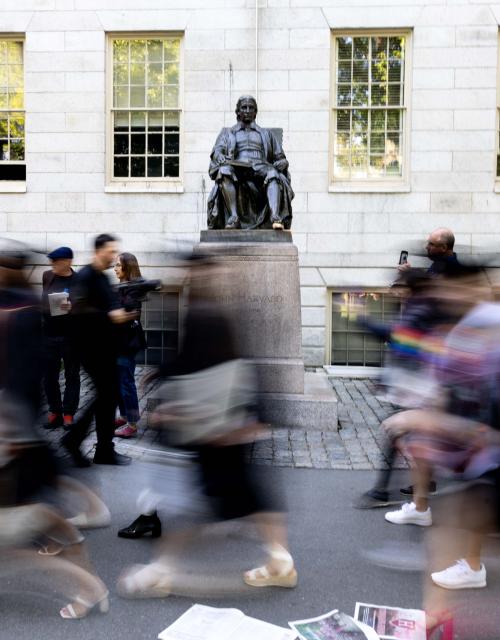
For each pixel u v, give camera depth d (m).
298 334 7.57
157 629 3.16
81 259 12.44
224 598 3.45
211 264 3.46
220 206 8.21
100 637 3.09
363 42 12.20
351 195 12.08
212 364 3.43
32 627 3.16
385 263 12.00
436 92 11.95
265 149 8.31
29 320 3.46
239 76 12.12
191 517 4.50
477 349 3.04
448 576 3.38
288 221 8.11
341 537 4.29
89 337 5.27
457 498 3.33
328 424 7.16
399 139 12.30
